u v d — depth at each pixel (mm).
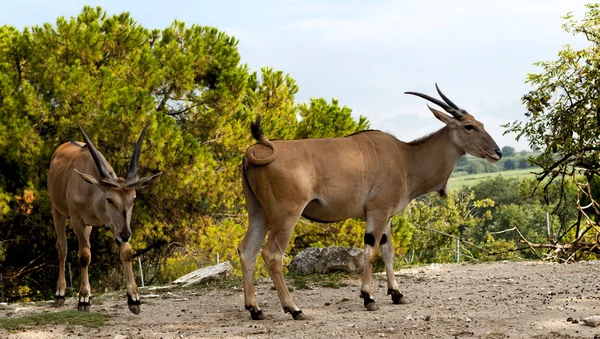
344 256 10344
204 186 16203
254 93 20109
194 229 17344
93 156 7535
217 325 7078
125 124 14969
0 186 15602
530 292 8367
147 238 17594
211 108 18203
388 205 7699
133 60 17062
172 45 17938
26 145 14914
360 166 7508
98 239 16797
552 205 40906
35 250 17500
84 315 7520
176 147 15648
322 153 7395
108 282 17500
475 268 11266
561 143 16875
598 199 17391
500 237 41594
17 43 16438
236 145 17984
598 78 16469
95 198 7773
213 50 18531
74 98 15133
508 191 57688
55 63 15398
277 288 7176
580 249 13289
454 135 7922
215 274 10305
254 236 7496
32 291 17609
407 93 8180
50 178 8797
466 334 5926
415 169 7969
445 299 8188
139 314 7852
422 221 25562
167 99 17672
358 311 7566
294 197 7109
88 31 16328
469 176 98688
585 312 6652
